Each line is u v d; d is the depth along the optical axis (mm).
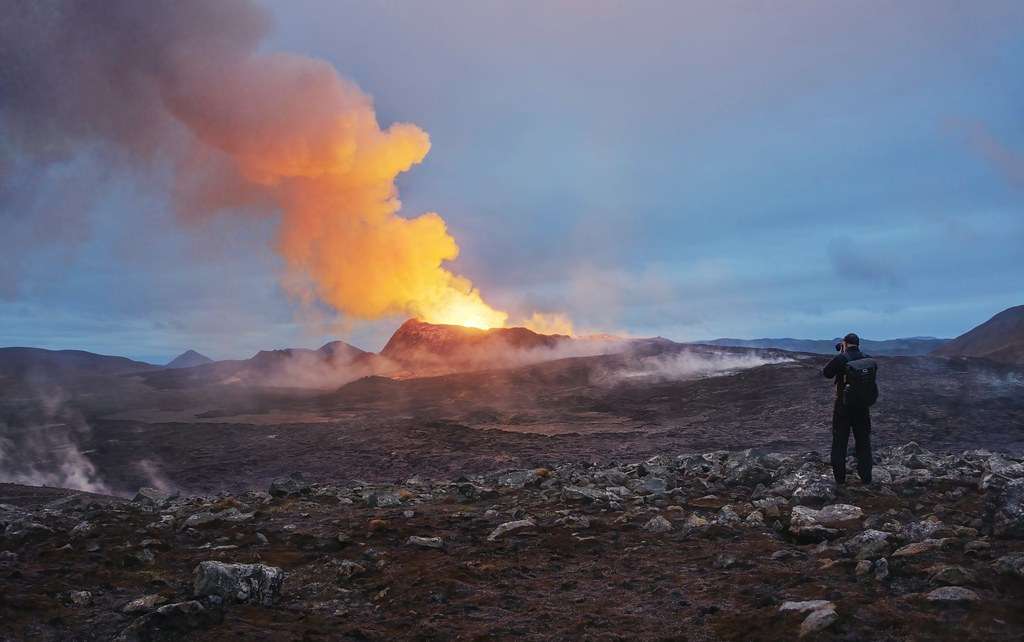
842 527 8281
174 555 8469
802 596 5883
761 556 7477
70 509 13641
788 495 10734
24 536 9609
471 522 10016
